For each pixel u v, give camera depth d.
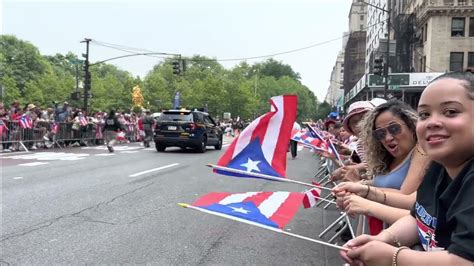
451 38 36.53
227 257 4.76
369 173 3.21
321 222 6.50
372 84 37.06
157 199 7.89
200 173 11.70
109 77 86.31
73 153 17.17
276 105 2.90
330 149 5.29
